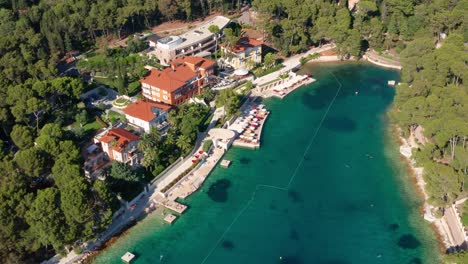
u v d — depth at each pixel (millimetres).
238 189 160250
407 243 137750
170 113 180250
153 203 151625
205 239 139875
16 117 167000
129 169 151250
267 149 181875
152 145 157875
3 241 118812
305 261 132500
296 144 185500
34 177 141375
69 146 144000
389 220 146750
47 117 182625
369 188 161000
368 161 175000
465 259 114188
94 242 136375
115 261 131750
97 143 165750
